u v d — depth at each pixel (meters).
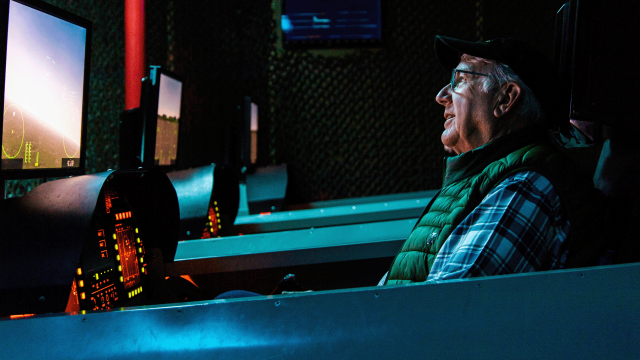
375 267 1.50
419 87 4.79
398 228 1.59
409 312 0.62
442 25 4.78
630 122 0.99
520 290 0.62
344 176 4.81
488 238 0.90
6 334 0.63
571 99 1.02
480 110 1.11
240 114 3.56
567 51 1.10
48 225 0.91
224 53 4.75
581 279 0.63
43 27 1.06
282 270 1.51
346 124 4.81
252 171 3.83
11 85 0.96
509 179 0.96
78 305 1.03
